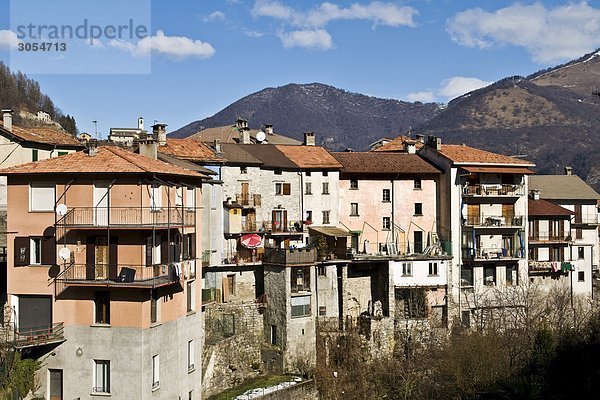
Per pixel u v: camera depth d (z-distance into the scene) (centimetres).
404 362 7075
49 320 4569
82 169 4500
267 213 7500
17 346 4319
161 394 4669
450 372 6438
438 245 8081
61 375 4534
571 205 9388
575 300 8888
